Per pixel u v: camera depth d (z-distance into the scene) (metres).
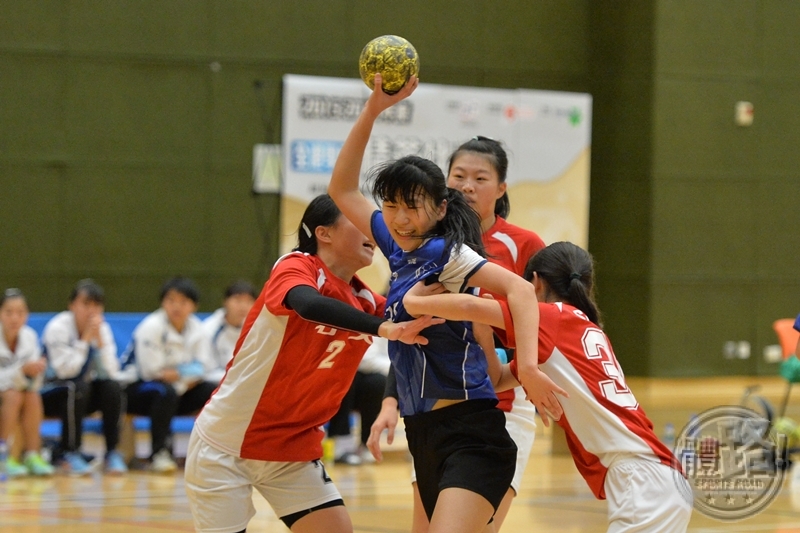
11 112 22.47
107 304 23.17
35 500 13.89
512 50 26.12
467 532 6.12
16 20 22.45
